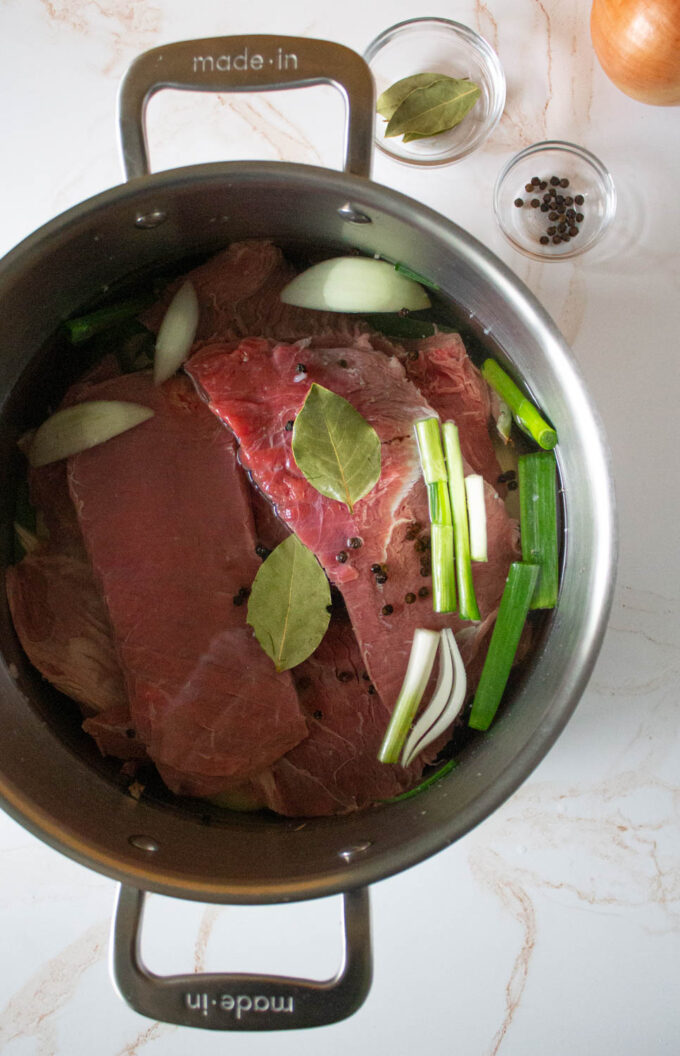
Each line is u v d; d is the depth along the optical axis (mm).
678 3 544
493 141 615
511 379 552
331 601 546
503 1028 607
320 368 539
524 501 544
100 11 613
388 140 616
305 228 544
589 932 607
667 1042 603
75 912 606
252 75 494
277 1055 606
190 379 551
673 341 605
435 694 536
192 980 493
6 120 612
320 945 604
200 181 492
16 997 604
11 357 534
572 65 611
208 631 539
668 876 605
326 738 546
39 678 550
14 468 556
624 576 605
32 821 480
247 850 521
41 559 552
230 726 539
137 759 550
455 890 608
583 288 608
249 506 545
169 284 564
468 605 530
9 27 614
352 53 492
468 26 612
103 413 550
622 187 613
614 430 605
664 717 605
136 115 496
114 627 539
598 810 606
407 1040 607
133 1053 604
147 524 542
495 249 611
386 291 558
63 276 521
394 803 536
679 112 609
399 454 531
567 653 497
